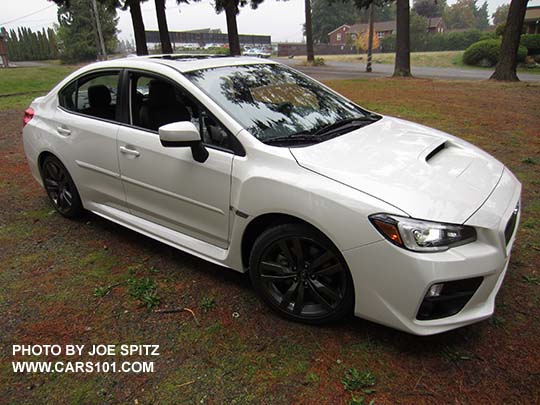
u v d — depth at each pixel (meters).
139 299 2.91
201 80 3.03
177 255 3.50
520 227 3.74
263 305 2.83
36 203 4.63
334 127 3.10
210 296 2.93
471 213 2.22
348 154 2.60
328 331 2.56
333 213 2.28
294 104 3.24
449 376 2.21
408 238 2.11
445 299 2.17
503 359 2.31
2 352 2.46
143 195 3.28
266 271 2.68
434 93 12.07
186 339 2.53
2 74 22.20
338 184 2.32
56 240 3.78
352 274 2.30
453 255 2.12
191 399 2.12
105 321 2.70
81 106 3.72
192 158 2.84
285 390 2.15
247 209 2.61
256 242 2.65
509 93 11.78
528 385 2.14
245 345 2.47
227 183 2.70
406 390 2.14
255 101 3.05
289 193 2.41
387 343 2.45
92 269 3.30
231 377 2.25
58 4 18.08
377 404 2.06
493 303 2.34
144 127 3.21
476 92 12.14
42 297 2.95
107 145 3.39
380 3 23.41
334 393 2.13
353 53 65.12
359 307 2.36
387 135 3.03
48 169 4.14
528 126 7.51
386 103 10.20
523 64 31.19
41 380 2.27
